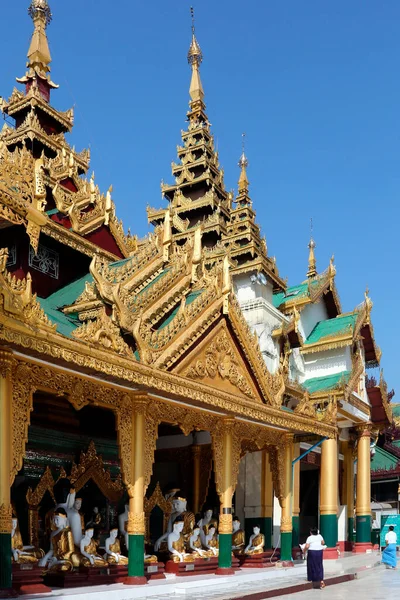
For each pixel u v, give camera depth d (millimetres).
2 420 11820
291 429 21859
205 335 17766
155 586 15094
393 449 46938
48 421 18328
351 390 30984
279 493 22109
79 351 12680
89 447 18844
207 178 36469
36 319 11703
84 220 21469
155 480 25062
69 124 25734
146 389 15141
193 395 16281
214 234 34875
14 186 12812
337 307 35656
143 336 15055
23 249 18516
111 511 19891
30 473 17297
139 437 15391
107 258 21453
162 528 22203
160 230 19781
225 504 18859
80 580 14562
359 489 34594
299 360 32344
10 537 11773
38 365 12727
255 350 19969
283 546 22250
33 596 12219
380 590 19188
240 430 19797
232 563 21078
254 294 29141
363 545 33938
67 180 23141
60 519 15273
